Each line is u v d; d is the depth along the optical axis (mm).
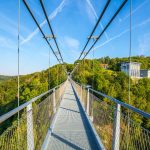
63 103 7535
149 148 1416
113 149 2178
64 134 3619
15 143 1525
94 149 2896
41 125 2762
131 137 1729
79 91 9578
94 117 4062
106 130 2842
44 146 2816
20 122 1684
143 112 1369
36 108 2408
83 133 3699
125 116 1924
